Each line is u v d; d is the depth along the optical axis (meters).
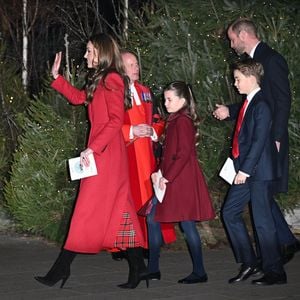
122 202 6.83
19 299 6.54
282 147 7.40
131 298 6.59
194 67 8.96
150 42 9.46
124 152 6.90
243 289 6.92
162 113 8.79
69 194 9.00
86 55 6.96
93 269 7.72
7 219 10.07
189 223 7.12
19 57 13.77
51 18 14.68
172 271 7.68
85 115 8.93
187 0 9.71
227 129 8.86
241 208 7.18
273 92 7.37
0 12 14.27
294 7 9.83
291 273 7.60
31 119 9.53
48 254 8.52
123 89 6.79
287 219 9.33
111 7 14.55
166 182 6.98
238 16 9.51
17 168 9.08
